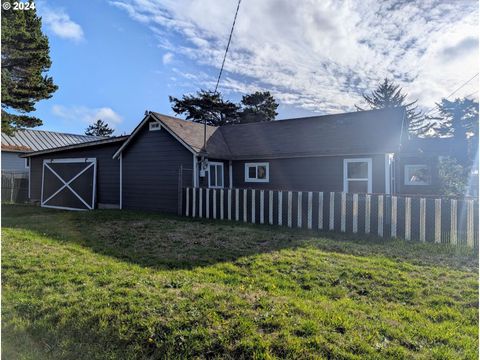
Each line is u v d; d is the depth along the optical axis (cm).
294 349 268
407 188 1622
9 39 1437
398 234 693
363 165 1091
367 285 417
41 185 1580
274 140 1338
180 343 280
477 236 605
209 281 420
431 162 1545
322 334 288
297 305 345
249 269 477
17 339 300
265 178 1266
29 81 1627
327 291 398
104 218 986
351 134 1187
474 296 382
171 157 1184
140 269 467
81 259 516
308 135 1290
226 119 3678
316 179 1163
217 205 986
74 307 342
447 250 589
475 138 1644
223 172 1306
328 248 606
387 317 328
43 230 766
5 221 914
